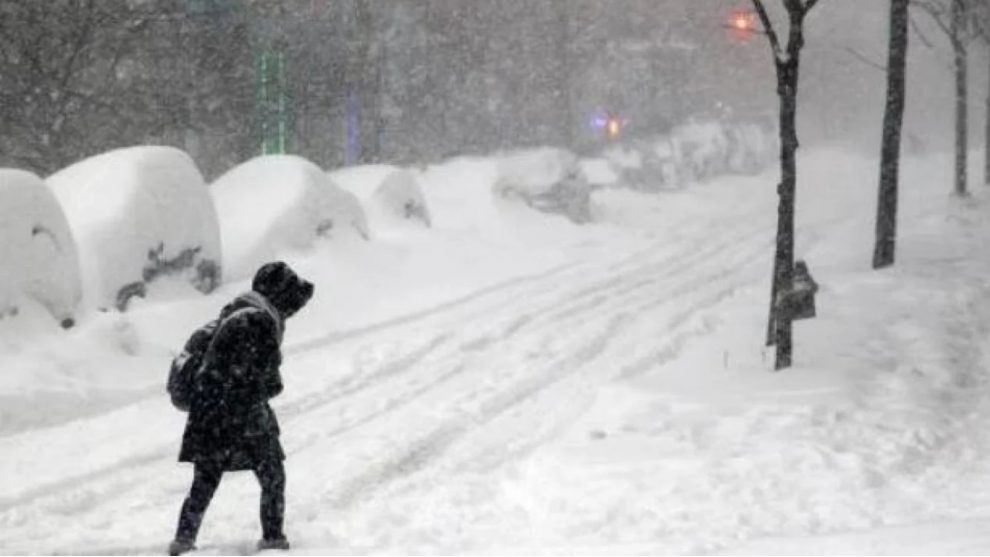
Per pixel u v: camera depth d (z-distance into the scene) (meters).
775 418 18.75
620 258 41.34
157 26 48.69
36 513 14.12
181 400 12.13
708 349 25.09
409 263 35.25
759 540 11.57
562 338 26.77
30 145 43.66
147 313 24.39
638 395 20.56
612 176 64.06
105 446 17.33
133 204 25.20
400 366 23.75
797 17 22.31
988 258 37.75
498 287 34.38
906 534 11.16
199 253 26.83
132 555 12.22
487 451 17.62
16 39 42.44
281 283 12.34
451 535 13.23
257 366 12.02
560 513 14.23
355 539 13.08
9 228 21.14
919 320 27.83
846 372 22.23
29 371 19.70
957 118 53.78
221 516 14.10
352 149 62.50
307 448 17.61
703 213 58.44
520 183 48.22
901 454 16.86
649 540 12.41
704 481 15.36
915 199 60.03
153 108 48.19
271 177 33.16
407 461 17.05
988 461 16.86
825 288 32.62
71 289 22.25
